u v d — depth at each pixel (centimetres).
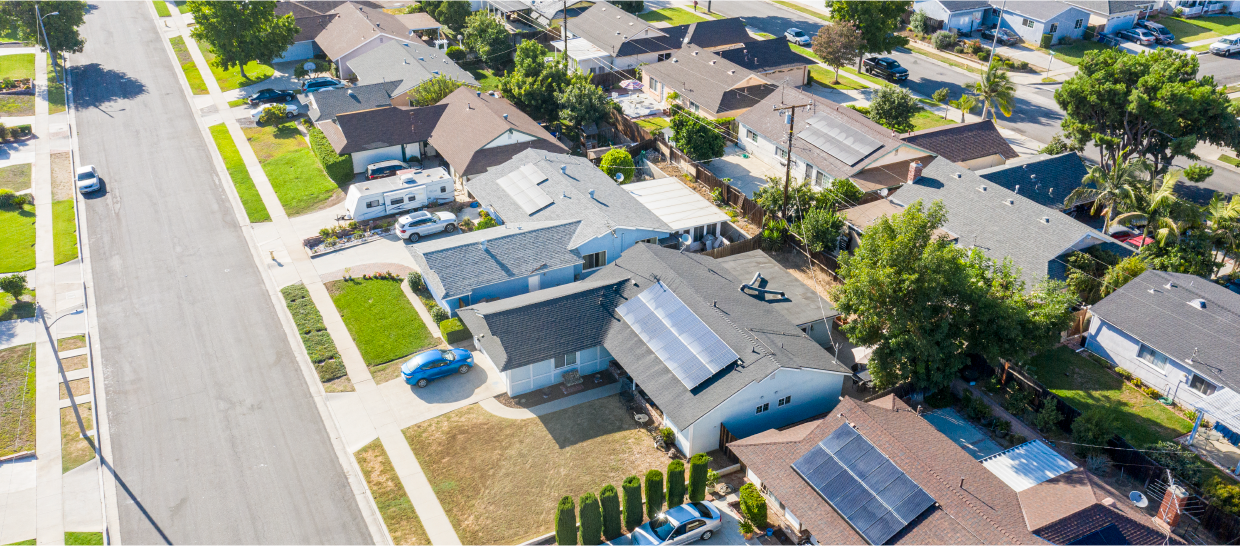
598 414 4278
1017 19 10138
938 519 3192
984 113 7656
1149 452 3725
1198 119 5997
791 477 3541
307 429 4184
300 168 7012
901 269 3912
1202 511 3556
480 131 6731
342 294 5291
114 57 9494
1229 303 4431
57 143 7412
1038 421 4044
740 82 7975
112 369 4597
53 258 5666
